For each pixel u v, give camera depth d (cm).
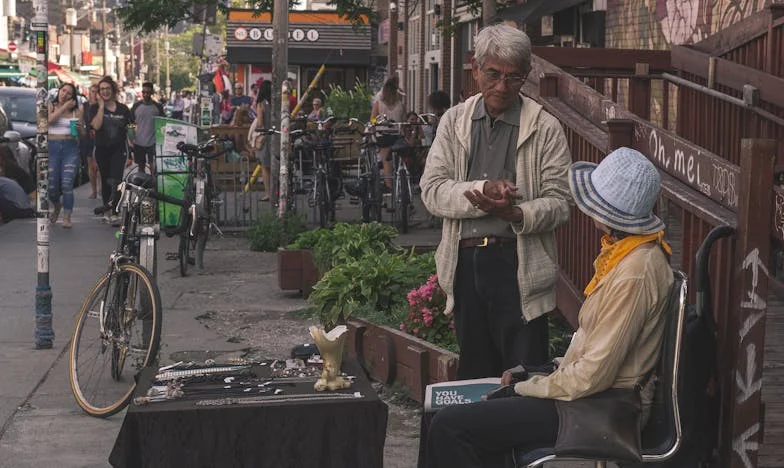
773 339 664
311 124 1823
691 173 502
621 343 401
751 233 428
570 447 404
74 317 959
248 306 1014
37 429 643
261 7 1881
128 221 795
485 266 496
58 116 1581
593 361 402
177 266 1244
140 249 749
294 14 3894
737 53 988
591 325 416
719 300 459
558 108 754
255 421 447
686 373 423
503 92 489
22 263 1256
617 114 638
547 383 414
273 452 448
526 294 489
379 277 801
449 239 505
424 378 668
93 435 633
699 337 427
